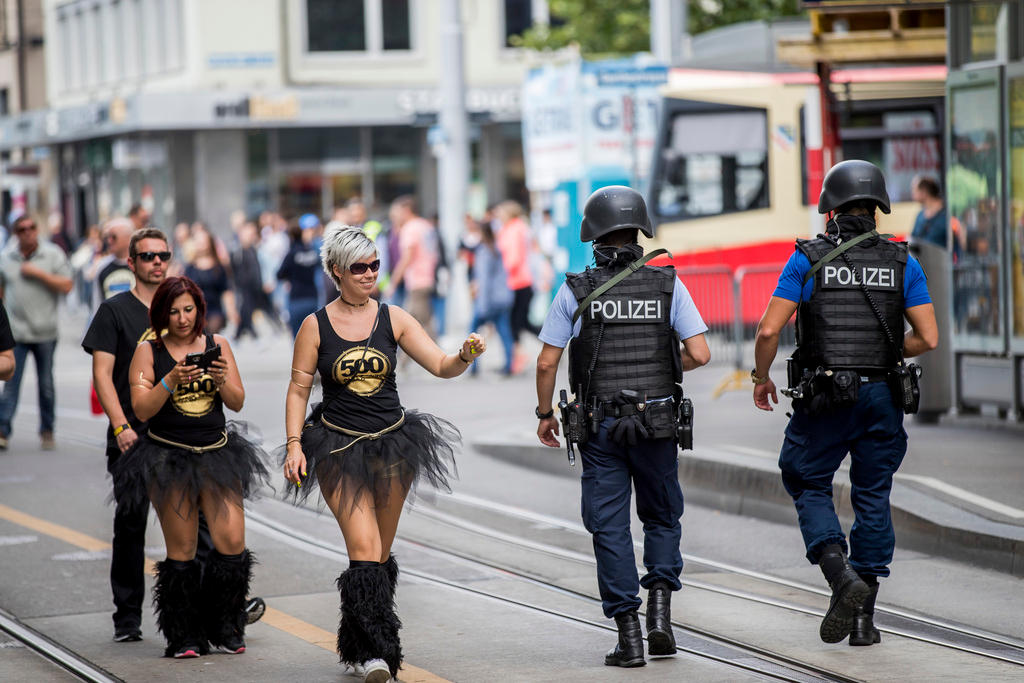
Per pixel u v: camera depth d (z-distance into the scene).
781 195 57.00
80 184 120.25
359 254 16.50
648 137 57.66
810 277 17.45
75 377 56.25
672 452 17.14
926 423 33.34
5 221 134.38
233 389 17.75
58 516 27.91
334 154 105.69
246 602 18.83
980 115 31.98
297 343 16.75
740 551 23.81
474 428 38.47
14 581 22.47
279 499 29.47
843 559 16.92
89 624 19.84
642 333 17.05
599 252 17.50
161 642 18.83
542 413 17.53
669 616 17.17
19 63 132.62
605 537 17.08
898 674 16.38
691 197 57.31
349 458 16.45
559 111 58.88
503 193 108.50
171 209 104.31
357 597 16.12
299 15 104.38
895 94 55.44
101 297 28.23
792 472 17.72
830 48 38.22
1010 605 19.53
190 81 103.50
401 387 48.50
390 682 16.28
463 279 72.75
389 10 106.50
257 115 101.81
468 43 107.69
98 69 121.31
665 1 62.12
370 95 103.44
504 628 19.19
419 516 27.56
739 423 34.03
